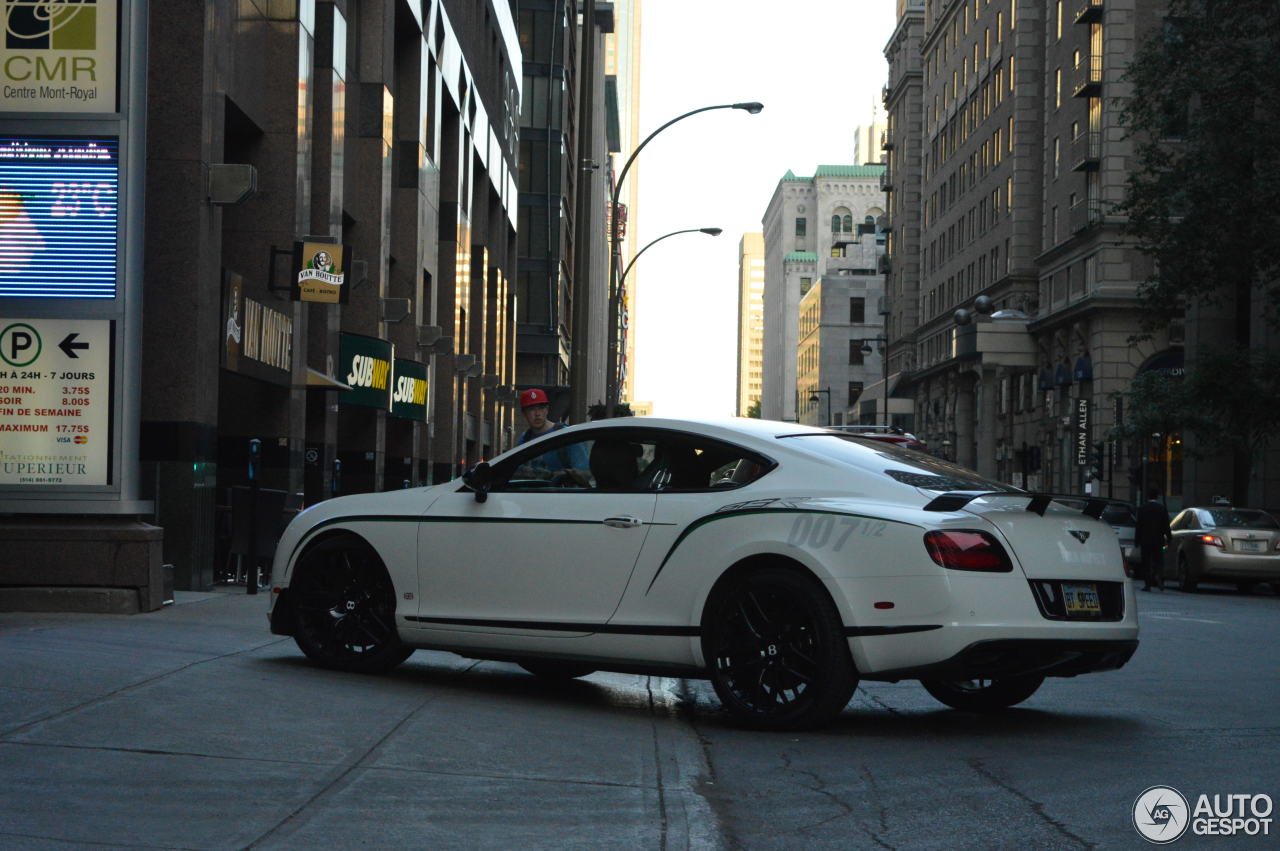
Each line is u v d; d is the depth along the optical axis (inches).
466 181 1603.1
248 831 182.1
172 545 612.4
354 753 232.2
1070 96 2363.4
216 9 647.8
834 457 292.2
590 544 303.1
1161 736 286.0
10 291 472.1
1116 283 2158.0
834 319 5944.9
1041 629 269.9
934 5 3708.2
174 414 615.2
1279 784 236.7
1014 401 2790.4
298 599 339.6
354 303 1059.3
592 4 928.9
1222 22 1235.2
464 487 325.1
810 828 203.5
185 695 270.5
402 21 1213.7
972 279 3179.1
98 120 472.1
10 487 467.2
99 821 182.5
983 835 200.4
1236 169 1176.2
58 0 472.4
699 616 287.7
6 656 302.0
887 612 268.1
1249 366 1258.6
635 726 281.6
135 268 474.0
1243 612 729.0
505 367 2150.6
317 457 936.3
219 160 657.0
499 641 314.2
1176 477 2082.9
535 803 207.8
